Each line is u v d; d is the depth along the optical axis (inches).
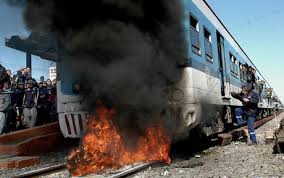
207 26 366.6
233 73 500.1
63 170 280.5
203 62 331.0
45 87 452.1
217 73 390.3
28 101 425.7
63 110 308.3
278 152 327.0
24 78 428.1
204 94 318.7
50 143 401.7
